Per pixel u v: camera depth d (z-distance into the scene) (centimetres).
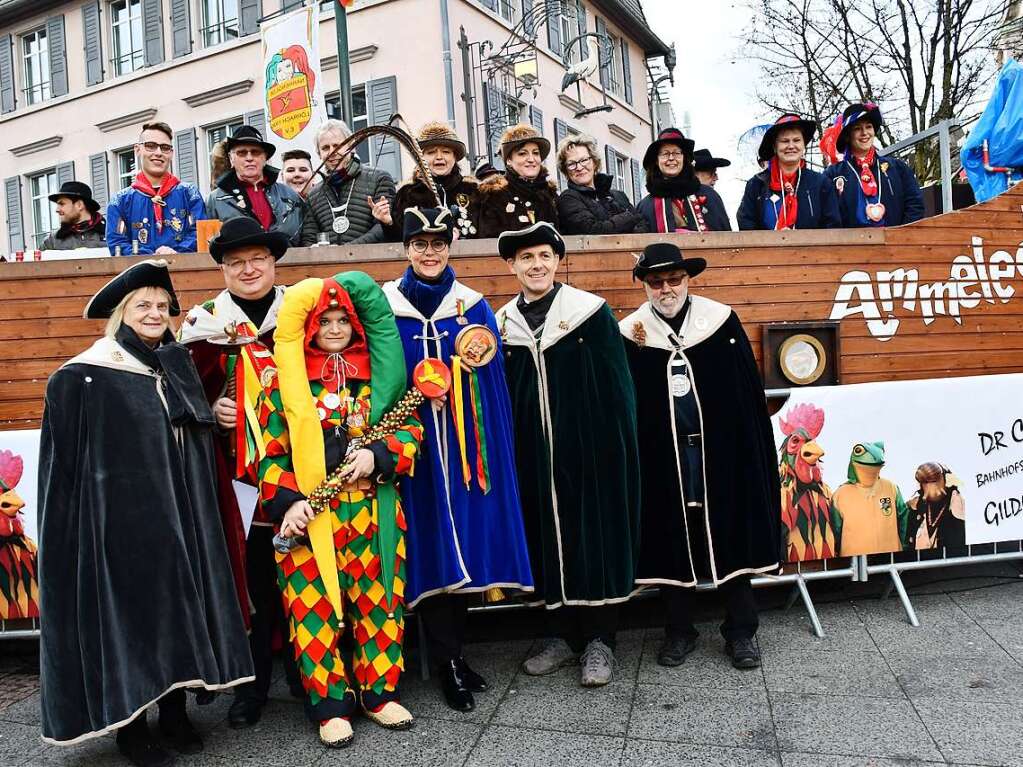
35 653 406
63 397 272
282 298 313
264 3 1316
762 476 346
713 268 423
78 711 263
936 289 444
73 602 268
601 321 337
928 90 1294
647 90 2011
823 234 430
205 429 291
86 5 1516
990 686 308
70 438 271
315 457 283
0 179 1661
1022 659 332
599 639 341
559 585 329
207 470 289
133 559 267
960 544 403
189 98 1395
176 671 269
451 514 307
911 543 398
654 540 345
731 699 308
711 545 341
